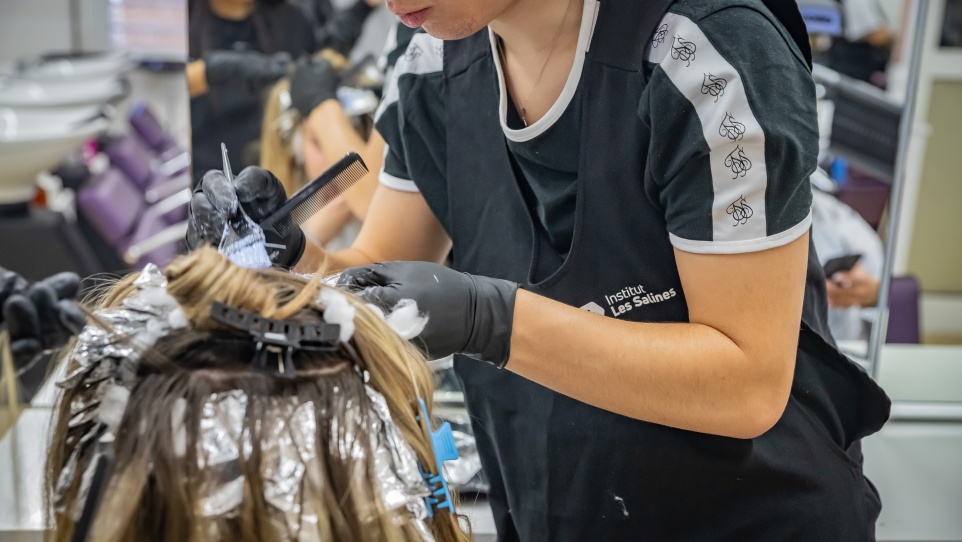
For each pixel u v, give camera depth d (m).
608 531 0.94
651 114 0.77
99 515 0.50
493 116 0.90
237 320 0.53
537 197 0.88
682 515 0.91
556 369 0.77
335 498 0.52
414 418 0.59
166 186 2.54
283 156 1.27
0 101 2.28
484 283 0.77
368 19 1.23
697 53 0.75
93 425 0.54
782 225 0.73
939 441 1.33
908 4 1.22
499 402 0.96
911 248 2.60
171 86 2.85
